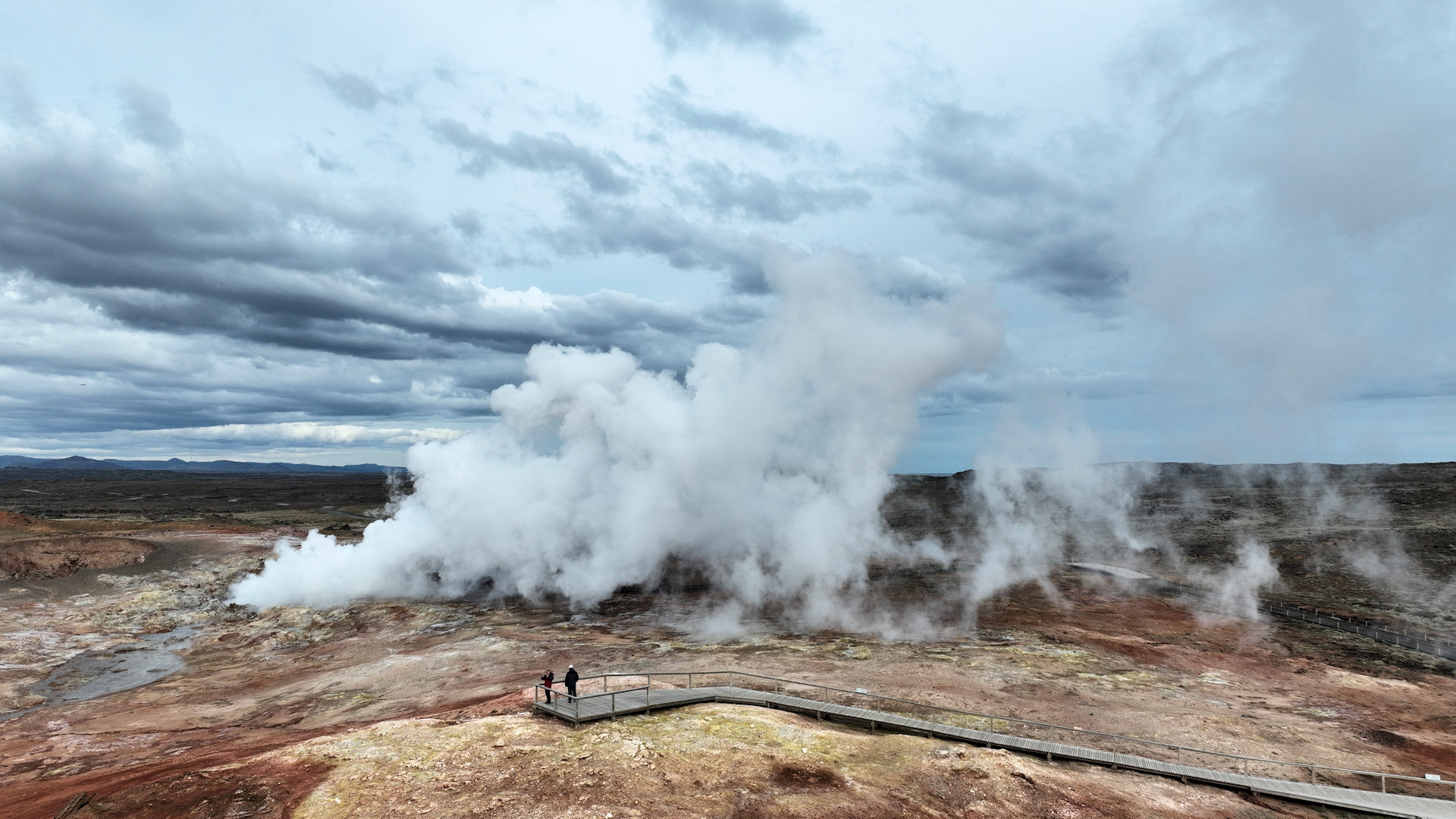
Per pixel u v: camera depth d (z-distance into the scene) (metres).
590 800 18.02
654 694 27.27
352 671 38.03
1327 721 28.11
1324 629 44.00
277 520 100.25
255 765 20.89
